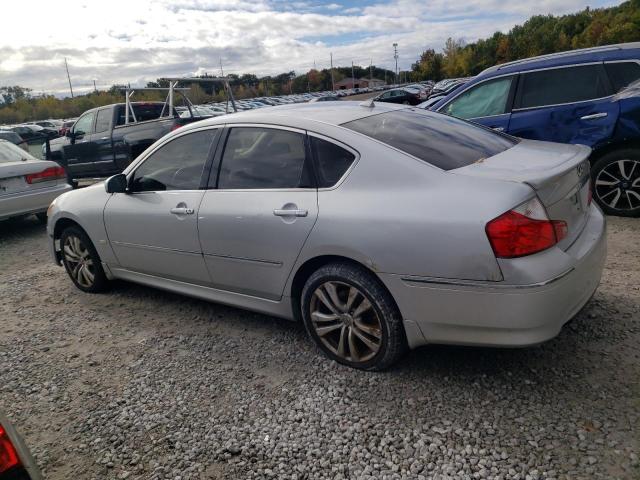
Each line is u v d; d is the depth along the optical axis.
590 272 2.74
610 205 5.59
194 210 3.67
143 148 9.72
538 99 5.87
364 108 3.62
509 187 2.53
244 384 3.13
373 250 2.78
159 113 11.02
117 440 2.74
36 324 4.36
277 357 3.40
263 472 2.41
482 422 2.56
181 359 3.51
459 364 3.07
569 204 2.78
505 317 2.50
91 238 4.61
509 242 2.43
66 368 3.55
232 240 3.45
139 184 4.19
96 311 4.50
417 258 2.65
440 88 33.59
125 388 3.23
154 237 4.00
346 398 2.88
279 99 47.31
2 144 8.06
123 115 10.39
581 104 5.58
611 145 5.48
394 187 2.82
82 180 11.45
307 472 2.38
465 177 2.68
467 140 3.29
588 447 2.32
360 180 2.94
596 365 2.90
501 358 3.08
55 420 2.98
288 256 3.18
